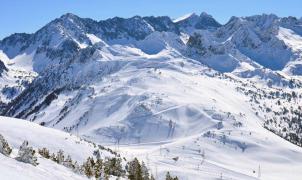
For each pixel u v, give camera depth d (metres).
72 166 63.12
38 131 118.00
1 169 33.62
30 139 107.50
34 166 42.72
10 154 48.25
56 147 108.06
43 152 66.56
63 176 44.28
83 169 61.38
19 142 101.94
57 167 50.59
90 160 79.12
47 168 45.81
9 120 127.25
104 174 64.25
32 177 35.47
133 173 96.94
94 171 63.66
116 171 94.44
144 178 102.81
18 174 34.09
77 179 46.69
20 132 110.06
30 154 44.03
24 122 130.50
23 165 40.38
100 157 109.19
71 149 110.44
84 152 111.44
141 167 102.19
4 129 108.31
